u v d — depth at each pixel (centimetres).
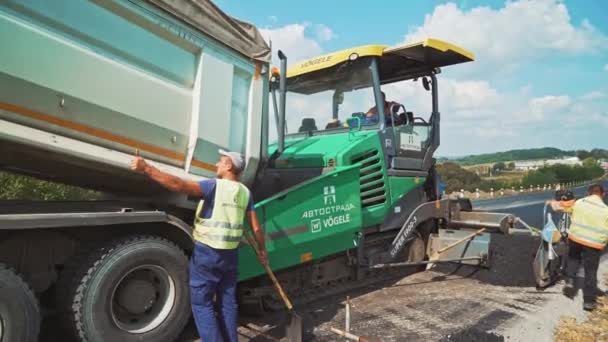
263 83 416
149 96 326
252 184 421
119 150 318
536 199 2755
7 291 258
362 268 515
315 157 522
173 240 358
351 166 493
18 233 287
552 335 417
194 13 345
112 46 304
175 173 349
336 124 595
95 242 312
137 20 315
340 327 406
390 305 477
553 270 578
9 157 301
